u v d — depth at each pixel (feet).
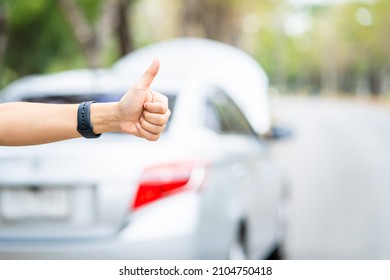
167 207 19.03
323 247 33.45
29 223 18.99
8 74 108.78
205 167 20.20
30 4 96.12
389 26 440.04
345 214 43.01
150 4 217.15
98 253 18.47
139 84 10.43
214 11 240.53
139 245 18.57
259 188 25.88
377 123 194.18
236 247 22.27
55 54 107.65
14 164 19.07
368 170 70.44
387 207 45.80
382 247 33.40
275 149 97.25
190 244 18.94
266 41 607.37
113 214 18.81
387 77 485.97
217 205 20.49
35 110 10.80
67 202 18.92
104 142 19.79
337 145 108.99
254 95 59.36
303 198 50.08
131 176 18.93
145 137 10.55
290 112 279.08
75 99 22.08
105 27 82.43
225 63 61.67
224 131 24.59
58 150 19.08
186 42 67.87
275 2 280.31
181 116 21.44
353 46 510.99
